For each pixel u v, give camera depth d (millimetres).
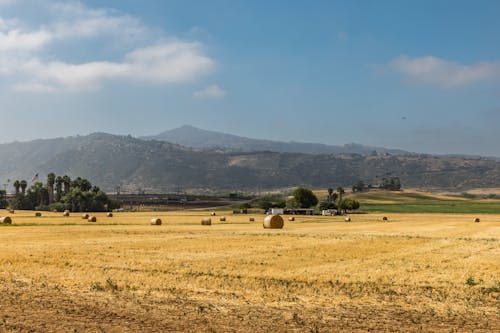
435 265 36969
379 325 21891
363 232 72562
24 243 51719
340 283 30172
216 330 20828
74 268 34781
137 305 24719
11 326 21047
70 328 20922
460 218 136875
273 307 24594
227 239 56781
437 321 22578
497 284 30156
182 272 33438
